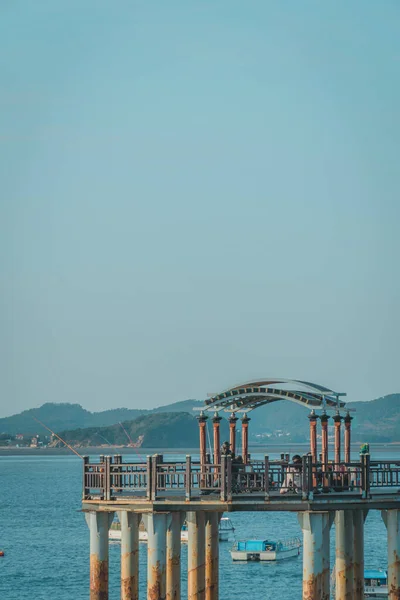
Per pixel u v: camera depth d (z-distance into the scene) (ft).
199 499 219.00
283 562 524.52
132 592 226.99
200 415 253.85
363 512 238.48
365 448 229.66
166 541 228.84
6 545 625.00
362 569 238.48
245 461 241.14
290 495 216.95
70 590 464.24
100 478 230.27
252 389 248.52
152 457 222.69
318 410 245.24
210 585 245.04
